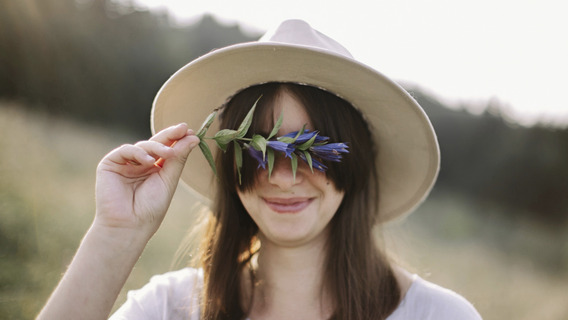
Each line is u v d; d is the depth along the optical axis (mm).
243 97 1701
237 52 1597
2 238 4496
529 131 20891
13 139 8273
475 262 10039
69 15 17938
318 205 1604
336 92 1713
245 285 1785
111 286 1333
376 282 1711
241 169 1604
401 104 1726
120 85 18969
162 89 1752
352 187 1720
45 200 5789
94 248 1336
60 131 11477
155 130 1904
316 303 1703
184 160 1451
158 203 1396
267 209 1601
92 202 6516
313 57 1571
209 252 1892
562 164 20125
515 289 8703
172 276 1888
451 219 14773
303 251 1702
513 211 20438
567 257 13141
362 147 1768
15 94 15164
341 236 1718
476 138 21281
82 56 17984
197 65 1668
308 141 1505
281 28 1767
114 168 1396
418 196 2059
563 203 19703
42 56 16281
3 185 5738
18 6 15477
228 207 1851
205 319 1737
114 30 19766
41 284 4012
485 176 21031
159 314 1769
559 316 7441
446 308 1636
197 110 1866
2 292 3773
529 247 14055
